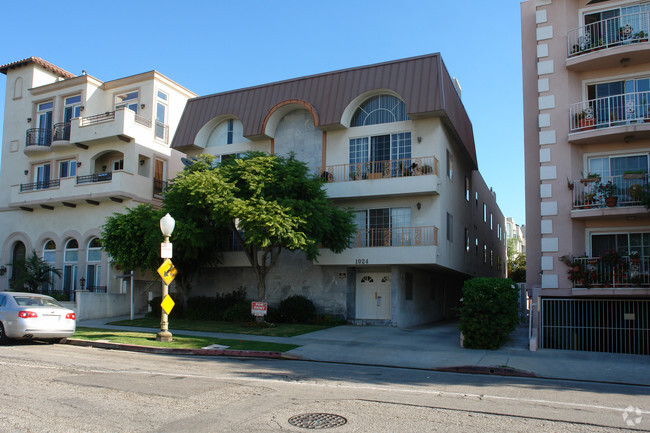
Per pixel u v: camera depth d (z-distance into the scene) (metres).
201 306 24.27
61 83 30.00
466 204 28.48
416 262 20.97
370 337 18.05
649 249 18.02
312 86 24.22
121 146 27.67
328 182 22.95
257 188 18.94
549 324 17.36
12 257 30.72
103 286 27.03
